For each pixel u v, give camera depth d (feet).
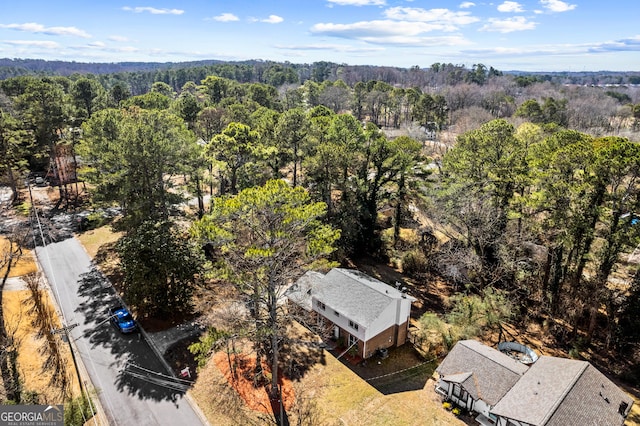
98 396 75.10
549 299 103.35
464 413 73.31
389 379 82.38
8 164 157.07
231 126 132.36
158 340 91.25
